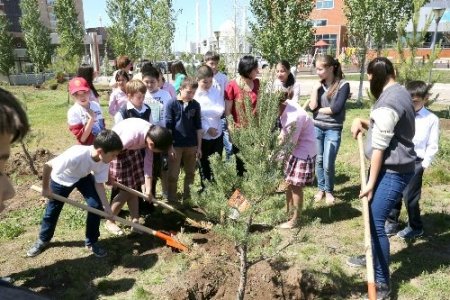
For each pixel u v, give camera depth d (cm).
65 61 2397
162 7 2106
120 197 462
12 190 89
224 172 298
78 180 412
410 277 382
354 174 671
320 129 547
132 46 2353
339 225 489
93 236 421
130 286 374
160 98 572
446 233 466
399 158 321
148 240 456
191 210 529
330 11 4819
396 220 464
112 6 2295
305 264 394
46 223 423
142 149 482
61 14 2875
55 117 1341
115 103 636
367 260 305
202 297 356
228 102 537
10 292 72
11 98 80
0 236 475
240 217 297
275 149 294
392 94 316
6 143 79
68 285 378
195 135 531
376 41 1600
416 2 813
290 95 549
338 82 520
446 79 2461
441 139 841
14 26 4194
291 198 466
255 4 1480
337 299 347
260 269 364
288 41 1436
